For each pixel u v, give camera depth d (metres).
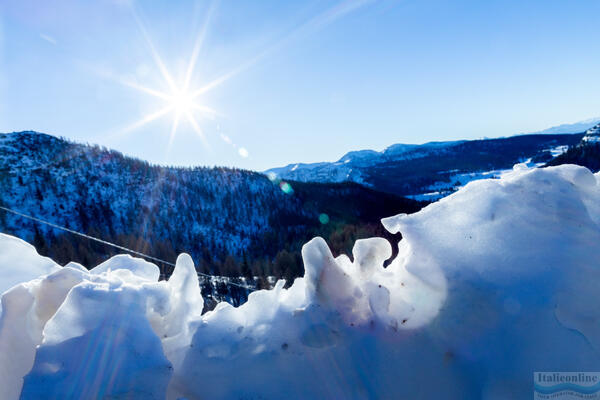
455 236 2.91
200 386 2.62
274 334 2.75
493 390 2.29
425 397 2.41
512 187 3.06
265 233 127.75
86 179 144.38
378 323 2.70
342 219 131.38
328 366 2.58
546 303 2.44
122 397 2.24
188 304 3.03
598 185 3.03
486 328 2.49
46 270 4.03
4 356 2.65
